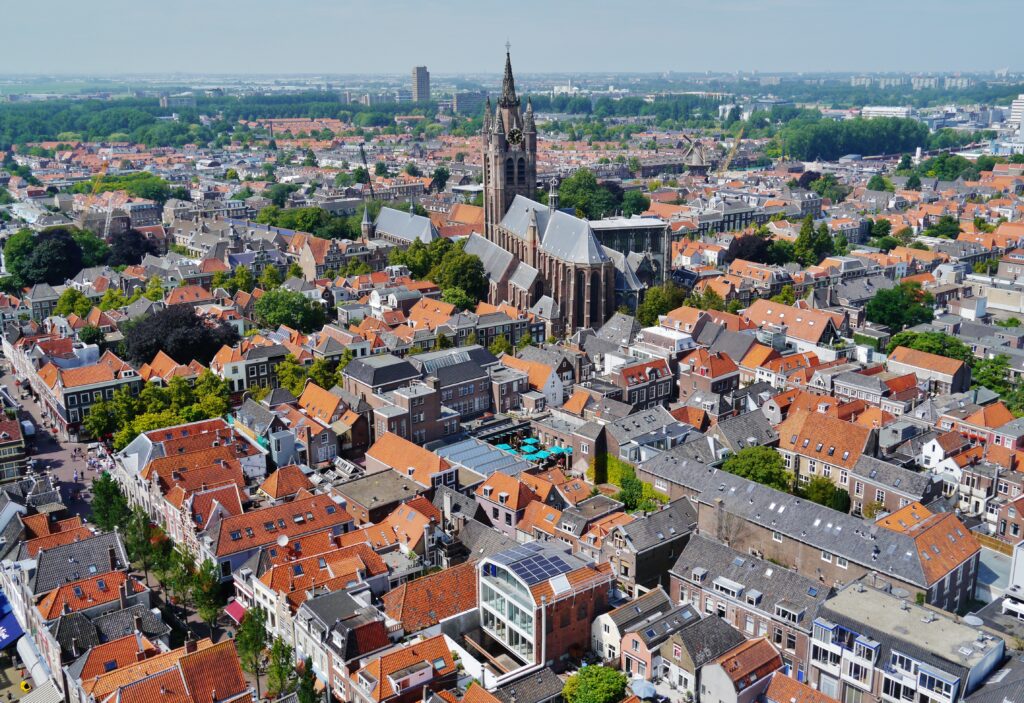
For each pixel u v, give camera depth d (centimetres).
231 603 15425
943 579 14425
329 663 13012
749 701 12725
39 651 14000
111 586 14288
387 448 19462
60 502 17550
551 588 13688
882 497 18238
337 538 15825
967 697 11881
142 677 12119
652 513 16138
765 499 16350
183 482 17662
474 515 17125
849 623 12888
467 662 13450
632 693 12862
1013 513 17300
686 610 14075
